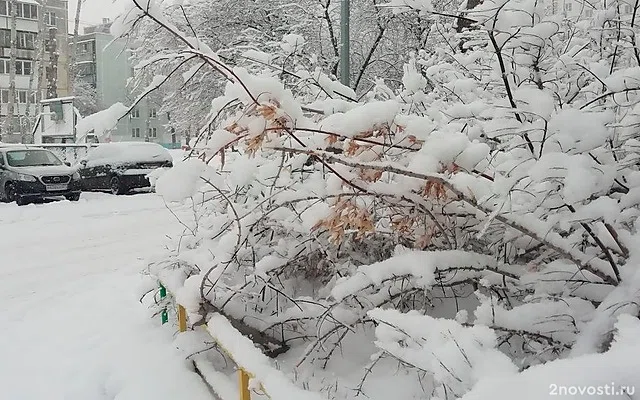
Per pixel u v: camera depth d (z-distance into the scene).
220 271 3.95
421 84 4.63
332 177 3.21
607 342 2.46
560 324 2.78
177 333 4.82
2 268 9.09
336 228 3.15
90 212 14.94
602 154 2.82
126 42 3.52
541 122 2.73
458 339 2.24
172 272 4.83
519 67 3.37
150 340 5.09
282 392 2.49
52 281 8.25
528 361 2.92
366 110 2.94
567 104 3.52
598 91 3.59
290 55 5.03
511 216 2.70
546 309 2.78
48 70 38.09
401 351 2.47
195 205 4.10
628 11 3.97
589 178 2.33
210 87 13.62
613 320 2.48
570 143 2.43
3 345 5.67
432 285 3.07
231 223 4.20
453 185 2.81
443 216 3.29
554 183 2.61
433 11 3.32
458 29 5.75
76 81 36.53
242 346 3.06
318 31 13.29
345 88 4.80
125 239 11.35
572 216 2.49
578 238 2.87
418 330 2.46
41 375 4.84
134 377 4.25
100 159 19.45
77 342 5.47
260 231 4.02
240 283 4.24
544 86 3.50
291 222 3.91
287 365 3.67
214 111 3.33
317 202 3.57
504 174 3.02
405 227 3.30
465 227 3.39
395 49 12.78
